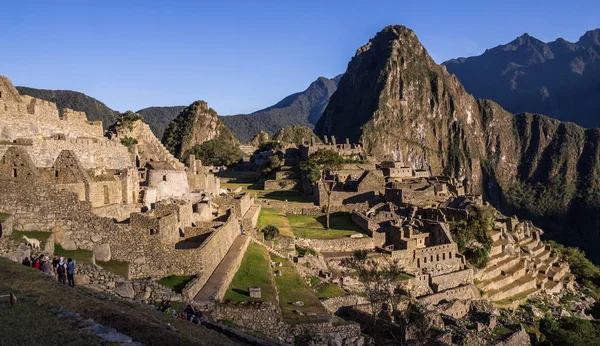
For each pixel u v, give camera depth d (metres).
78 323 20.92
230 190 111.38
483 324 63.88
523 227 135.75
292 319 40.56
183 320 28.08
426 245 85.31
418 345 49.00
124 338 20.08
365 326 51.62
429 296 72.88
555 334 74.69
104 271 31.11
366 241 80.69
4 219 31.44
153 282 33.00
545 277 109.44
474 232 93.56
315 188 107.00
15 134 45.06
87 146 53.41
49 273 27.67
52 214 34.06
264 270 51.44
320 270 66.00
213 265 43.09
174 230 43.38
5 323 19.67
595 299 112.31
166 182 61.66
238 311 36.28
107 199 46.41
